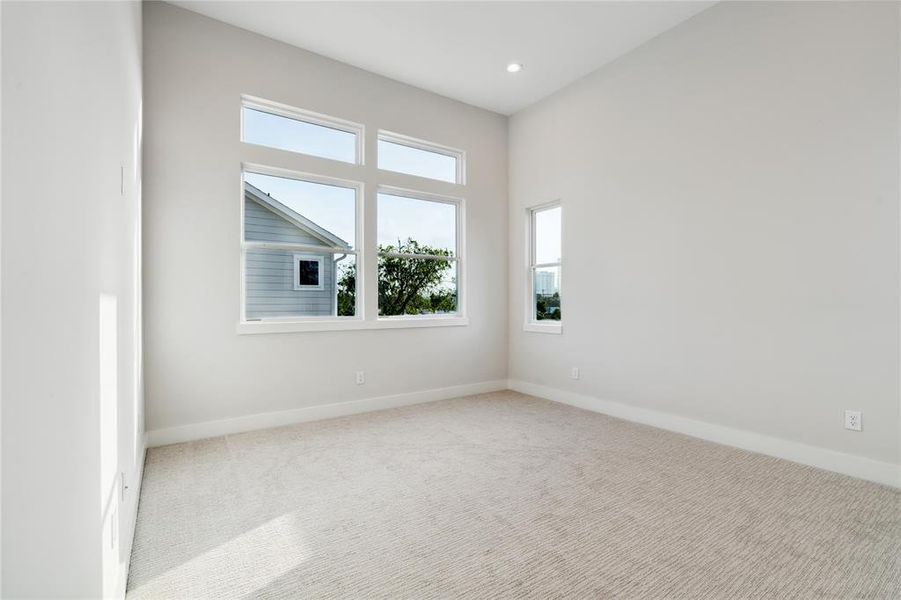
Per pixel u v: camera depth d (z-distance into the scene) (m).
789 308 2.87
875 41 2.50
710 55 3.29
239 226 3.50
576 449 3.08
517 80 4.39
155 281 3.15
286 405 3.71
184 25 3.29
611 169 4.05
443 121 4.71
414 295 4.64
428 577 1.66
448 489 2.43
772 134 2.95
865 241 2.54
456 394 4.78
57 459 0.76
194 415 3.30
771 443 2.94
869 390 2.53
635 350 3.82
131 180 2.08
